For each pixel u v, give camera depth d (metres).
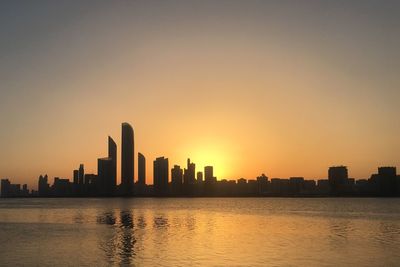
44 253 85.50
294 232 122.19
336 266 72.06
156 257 80.00
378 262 75.25
